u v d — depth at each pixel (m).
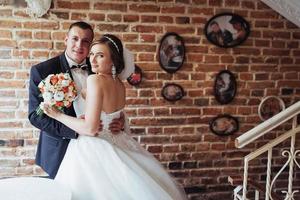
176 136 3.17
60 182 1.92
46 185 1.87
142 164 2.06
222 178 3.30
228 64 3.16
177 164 3.21
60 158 2.10
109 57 1.90
